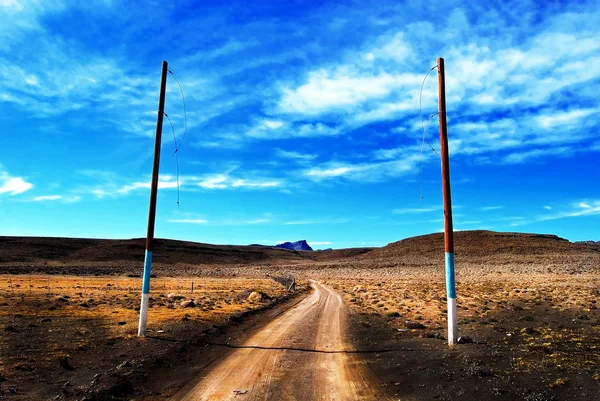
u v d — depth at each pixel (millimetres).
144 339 16688
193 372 12289
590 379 10289
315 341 17406
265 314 27828
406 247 171625
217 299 36281
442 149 15703
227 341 17516
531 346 14242
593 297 33531
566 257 113062
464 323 22031
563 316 23859
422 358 13461
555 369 11273
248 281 78938
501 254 131375
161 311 25766
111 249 165875
